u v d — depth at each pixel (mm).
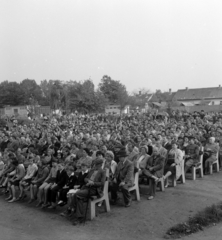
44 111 52094
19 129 22312
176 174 8898
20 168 9117
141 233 5965
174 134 12547
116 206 7508
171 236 5793
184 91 62375
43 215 7398
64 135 16750
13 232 6367
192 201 7496
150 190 8000
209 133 13617
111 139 13109
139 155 8945
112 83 64562
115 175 7797
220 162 11289
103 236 5898
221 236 5766
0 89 70688
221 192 8211
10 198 9039
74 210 7121
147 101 56031
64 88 58125
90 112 50000
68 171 7977
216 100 56906
